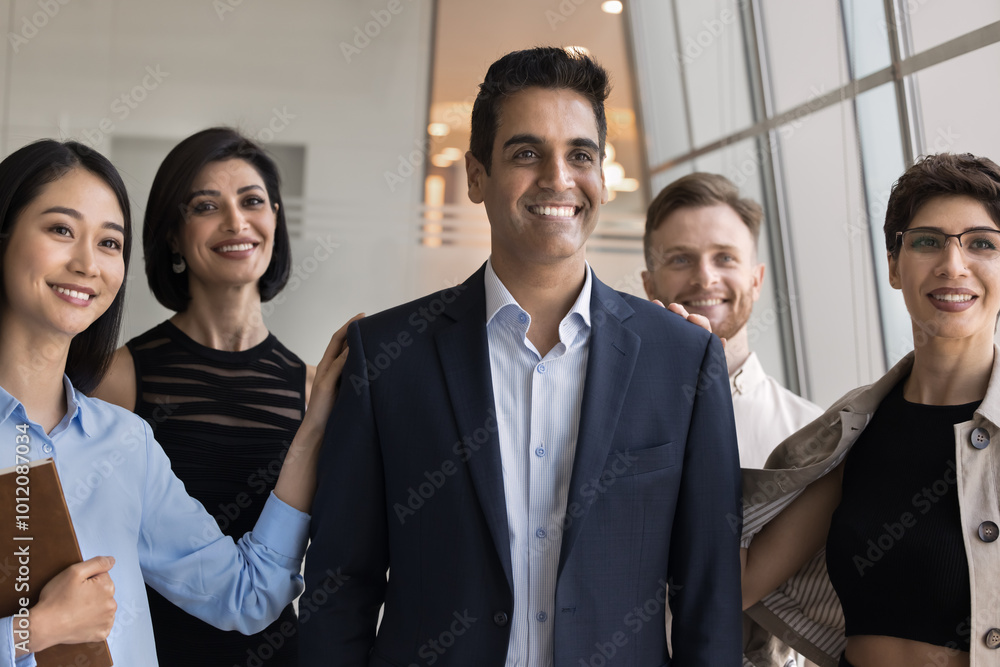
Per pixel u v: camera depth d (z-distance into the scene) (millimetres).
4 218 1461
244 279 2215
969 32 3434
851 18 4375
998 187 1443
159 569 1708
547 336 1604
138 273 6559
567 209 1518
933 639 1450
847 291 4652
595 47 7934
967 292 1458
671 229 2389
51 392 1542
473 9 7742
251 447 2137
